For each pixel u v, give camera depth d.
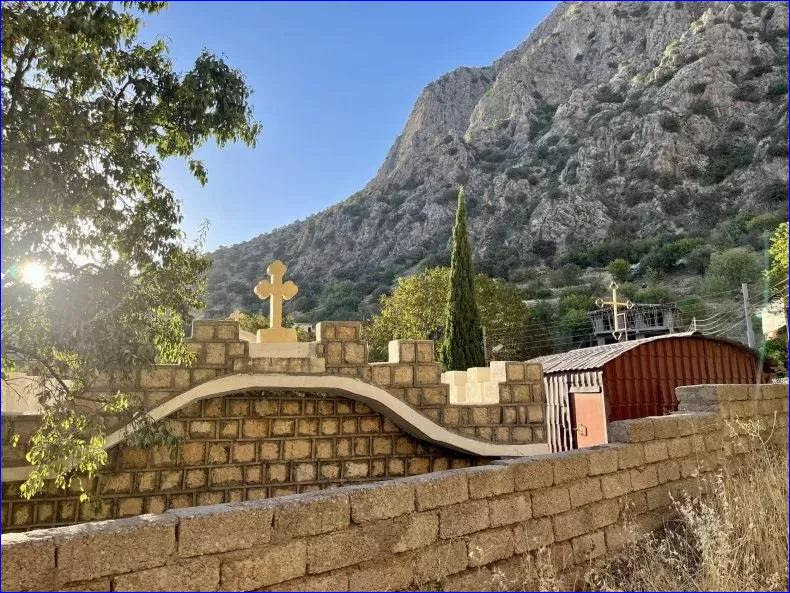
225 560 2.70
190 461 7.94
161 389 7.66
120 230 5.96
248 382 8.02
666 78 89.31
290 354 8.32
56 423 5.66
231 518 2.75
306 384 8.28
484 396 9.72
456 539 3.64
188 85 6.14
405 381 8.79
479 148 113.88
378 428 9.01
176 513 2.70
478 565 3.71
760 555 3.98
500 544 3.88
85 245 5.77
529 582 3.74
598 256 70.00
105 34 5.26
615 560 4.56
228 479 8.09
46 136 5.29
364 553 3.19
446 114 165.25
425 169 113.38
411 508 3.46
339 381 8.42
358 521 3.21
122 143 5.89
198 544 2.63
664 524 5.17
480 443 8.95
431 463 9.17
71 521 7.21
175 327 6.50
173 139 6.56
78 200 5.43
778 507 4.44
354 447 8.84
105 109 5.83
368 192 121.12
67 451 5.43
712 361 15.41
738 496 4.65
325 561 3.03
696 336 15.16
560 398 15.23
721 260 45.12
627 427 5.25
